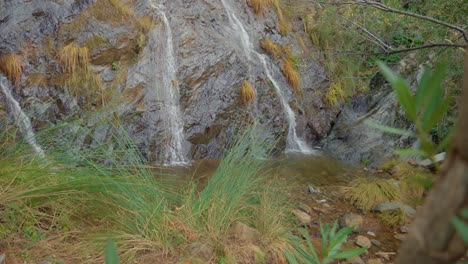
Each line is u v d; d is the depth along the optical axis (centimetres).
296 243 318
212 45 589
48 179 337
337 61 699
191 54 571
